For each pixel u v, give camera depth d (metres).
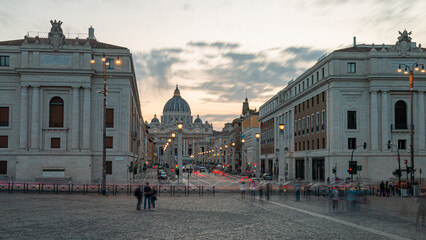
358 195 30.16
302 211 31.20
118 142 66.25
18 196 42.88
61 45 64.75
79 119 65.06
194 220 25.67
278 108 101.12
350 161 58.62
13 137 65.06
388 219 26.66
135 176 93.62
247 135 143.25
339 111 65.44
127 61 67.00
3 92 65.12
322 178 71.12
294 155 86.50
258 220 25.91
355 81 65.69
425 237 20.20
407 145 65.00
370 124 65.25
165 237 19.67
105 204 35.41
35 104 64.19
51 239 18.92
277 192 51.59
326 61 67.88
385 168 64.06
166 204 36.28
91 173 65.00
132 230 21.58
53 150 64.38
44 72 64.19
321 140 70.94
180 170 67.88
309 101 77.94
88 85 65.06
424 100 65.12
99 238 19.28
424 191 53.31
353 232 21.47
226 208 33.22
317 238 19.67
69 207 32.47
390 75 64.25
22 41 68.00
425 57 65.00
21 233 20.44
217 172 138.62
